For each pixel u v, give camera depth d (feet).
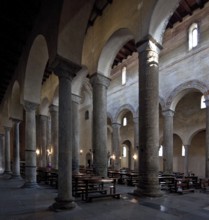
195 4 55.57
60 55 24.70
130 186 44.50
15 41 42.27
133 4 35.45
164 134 61.41
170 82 61.77
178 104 76.38
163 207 24.32
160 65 65.36
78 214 21.22
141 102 31.24
